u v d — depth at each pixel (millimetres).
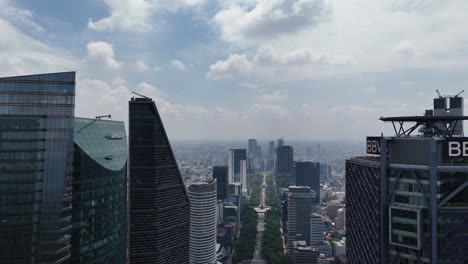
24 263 152875
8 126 156500
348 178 153500
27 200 155500
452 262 104250
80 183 180875
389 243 116500
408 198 114188
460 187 105688
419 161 115188
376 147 127438
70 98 166000
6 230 152250
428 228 107188
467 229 105000
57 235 157125
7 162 155500
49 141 160875
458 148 109000
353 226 147375
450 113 148750
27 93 162375
